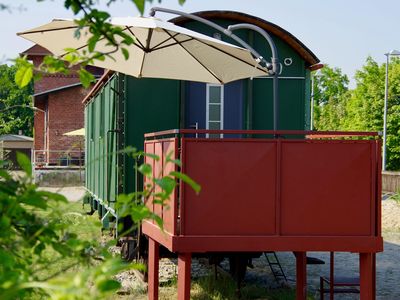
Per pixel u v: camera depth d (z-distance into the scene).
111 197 12.29
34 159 40.03
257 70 9.98
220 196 7.59
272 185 7.62
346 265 13.96
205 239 7.52
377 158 7.64
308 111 11.87
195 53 9.96
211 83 11.27
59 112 42.81
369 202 7.63
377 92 57.41
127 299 9.48
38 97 43.19
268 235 7.59
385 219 22.66
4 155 11.45
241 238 7.54
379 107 57.31
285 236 7.55
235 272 10.10
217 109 11.67
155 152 8.93
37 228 2.37
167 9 9.39
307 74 11.75
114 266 1.79
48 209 2.46
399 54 40.16
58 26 8.47
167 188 2.35
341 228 7.62
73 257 2.44
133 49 9.72
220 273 11.12
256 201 7.60
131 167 11.19
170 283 10.94
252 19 11.55
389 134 56.72
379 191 7.62
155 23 8.70
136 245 10.66
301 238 7.56
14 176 2.39
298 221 7.60
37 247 2.42
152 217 2.46
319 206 7.61
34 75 2.61
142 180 10.95
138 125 11.38
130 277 10.91
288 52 11.72
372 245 7.57
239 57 9.80
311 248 7.57
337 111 73.50
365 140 7.63
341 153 7.62
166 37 9.62
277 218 7.57
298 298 8.11
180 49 10.02
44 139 45.69
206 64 10.24
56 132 42.75
